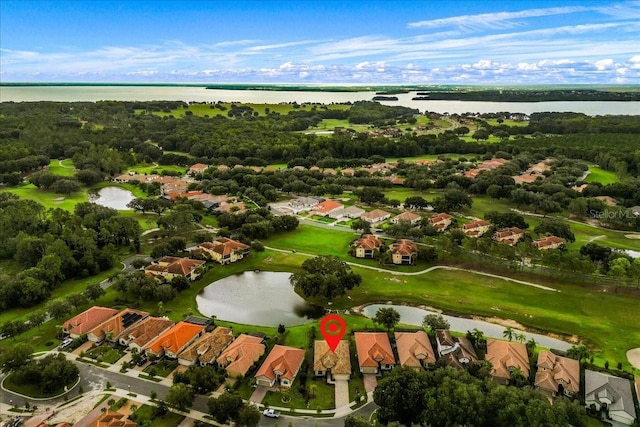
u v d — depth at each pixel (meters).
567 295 131.25
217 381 89.62
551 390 87.81
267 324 117.75
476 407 76.81
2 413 82.94
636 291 132.25
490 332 113.81
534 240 169.75
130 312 117.06
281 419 82.38
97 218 183.00
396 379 83.88
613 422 82.44
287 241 176.62
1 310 120.69
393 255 154.62
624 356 102.69
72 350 102.81
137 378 93.56
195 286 138.88
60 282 137.00
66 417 81.81
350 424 76.12
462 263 154.25
